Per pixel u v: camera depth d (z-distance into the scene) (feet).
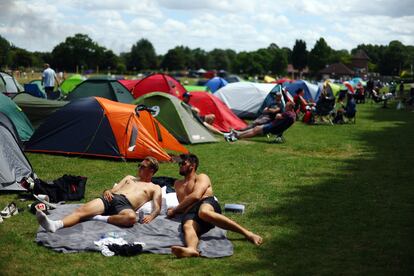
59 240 21.76
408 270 19.70
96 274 18.71
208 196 23.99
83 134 42.27
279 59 474.90
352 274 19.25
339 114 78.95
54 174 35.65
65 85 110.83
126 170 37.63
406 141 59.21
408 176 38.37
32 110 52.26
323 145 54.85
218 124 64.39
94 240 21.95
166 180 31.71
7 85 82.84
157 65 552.41
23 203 28.27
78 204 27.81
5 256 20.16
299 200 30.76
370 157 47.42
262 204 29.71
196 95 66.03
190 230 22.09
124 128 41.63
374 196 31.94
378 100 130.52
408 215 27.61
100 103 42.80
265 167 41.34
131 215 24.02
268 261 20.51
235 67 510.58
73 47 505.66
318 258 20.93
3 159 31.17
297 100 80.02
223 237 23.06
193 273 19.12
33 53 473.26
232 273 19.21
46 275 18.49
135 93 75.46
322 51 485.97
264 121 59.67
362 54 540.93
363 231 24.67
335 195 32.19
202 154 46.88
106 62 515.09
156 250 21.24
